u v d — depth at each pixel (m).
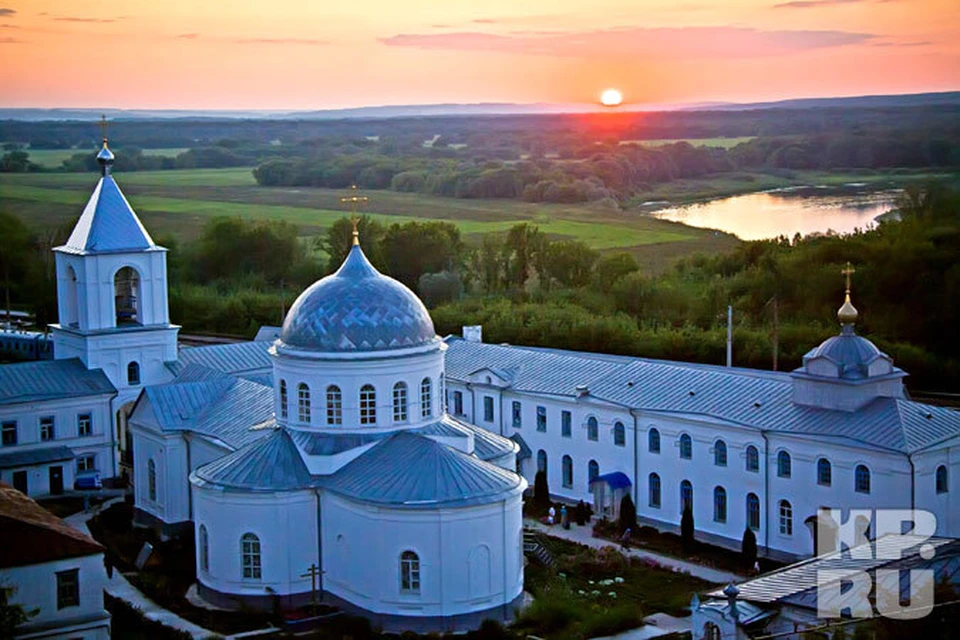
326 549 74.12
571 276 194.62
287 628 70.25
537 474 97.06
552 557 82.06
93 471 103.69
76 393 102.12
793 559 80.69
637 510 91.44
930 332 147.62
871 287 155.38
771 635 55.66
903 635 53.56
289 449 75.50
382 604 69.75
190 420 89.38
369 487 70.88
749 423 82.88
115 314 105.38
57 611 62.22
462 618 69.31
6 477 98.38
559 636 67.56
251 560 73.62
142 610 73.81
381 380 75.81
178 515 89.00
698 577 78.94
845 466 77.38
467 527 69.12
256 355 111.19
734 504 84.44
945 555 60.38
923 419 77.38
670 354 133.75
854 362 80.25
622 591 76.31
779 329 136.38
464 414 106.31
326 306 76.88
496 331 147.62
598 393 94.75
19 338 149.38
